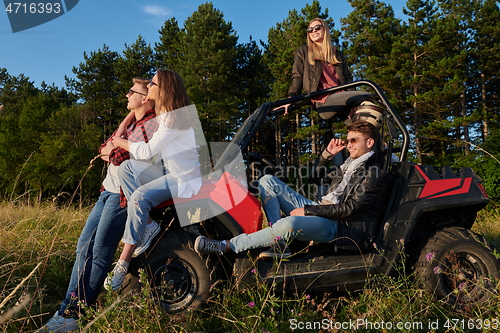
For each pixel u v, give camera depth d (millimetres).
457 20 19875
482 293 2482
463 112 22047
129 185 2330
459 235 2621
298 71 3936
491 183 11047
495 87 25438
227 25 24891
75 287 2314
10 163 27531
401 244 2518
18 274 2863
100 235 2381
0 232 3506
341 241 2523
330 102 3244
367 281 2484
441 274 2537
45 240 3426
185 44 26094
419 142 19875
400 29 21250
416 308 2354
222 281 2375
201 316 2301
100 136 27656
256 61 26422
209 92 23484
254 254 2414
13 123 29969
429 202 2648
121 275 2238
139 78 2699
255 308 2172
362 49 20266
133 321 1971
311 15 21406
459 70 18422
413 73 19625
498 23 22641
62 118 28344
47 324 2170
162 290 2311
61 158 25750
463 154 17484
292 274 2400
